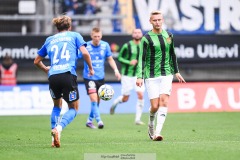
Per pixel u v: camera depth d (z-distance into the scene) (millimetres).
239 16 76000
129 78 58844
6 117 64812
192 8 75438
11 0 75000
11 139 40438
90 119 50219
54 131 33375
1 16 74062
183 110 70188
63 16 35219
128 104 70125
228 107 71250
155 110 37625
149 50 36969
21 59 73250
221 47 75000
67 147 34375
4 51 73062
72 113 34156
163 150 32188
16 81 73438
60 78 33625
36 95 68812
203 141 37406
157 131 37312
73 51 34250
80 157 30062
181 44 74562
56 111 35438
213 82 72125
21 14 75062
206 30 75625
